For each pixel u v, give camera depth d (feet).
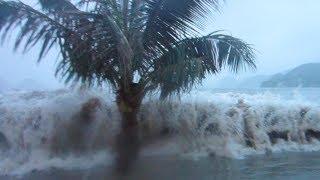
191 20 33.47
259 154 34.65
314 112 40.73
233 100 40.06
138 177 26.35
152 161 30.58
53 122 32.07
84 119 32.89
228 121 37.01
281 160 32.22
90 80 33.12
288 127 39.65
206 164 30.19
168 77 32.09
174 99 34.99
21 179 25.36
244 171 28.37
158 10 32.96
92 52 31.24
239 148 35.73
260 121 38.42
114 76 33.45
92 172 27.22
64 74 32.91
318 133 40.55
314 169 29.09
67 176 26.16
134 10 32.50
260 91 50.85
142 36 33.04
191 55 33.88
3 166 27.61
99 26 30.53
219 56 34.35
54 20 31.86
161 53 33.94
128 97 33.71
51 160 29.25
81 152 31.14
